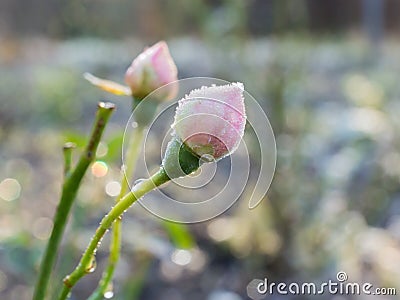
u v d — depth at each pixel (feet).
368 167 2.17
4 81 3.93
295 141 1.82
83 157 0.67
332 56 5.22
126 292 1.44
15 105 3.36
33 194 2.29
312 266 1.75
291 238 1.78
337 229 1.82
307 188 1.84
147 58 0.77
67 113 3.35
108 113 0.65
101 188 1.37
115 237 0.75
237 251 1.84
